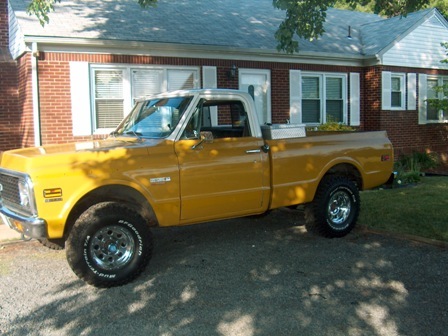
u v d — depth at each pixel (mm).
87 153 4832
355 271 5219
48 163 4621
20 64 10531
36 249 6266
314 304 4371
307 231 6922
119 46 10344
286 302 4426
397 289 4688
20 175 4668
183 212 5328
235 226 7387
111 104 10633
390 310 4219
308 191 6281
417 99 15039
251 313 4199
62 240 5668
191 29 12039
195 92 5508
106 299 4555
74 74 10070
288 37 7941
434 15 15125
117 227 4836
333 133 7184
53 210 4586
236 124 6133
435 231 6512
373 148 7008
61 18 10727
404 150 14812
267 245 6301
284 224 7465
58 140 10031
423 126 15227
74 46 10008
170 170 5176
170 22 12195
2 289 4836
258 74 12406
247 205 5809
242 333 3836
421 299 4438
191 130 5430
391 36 14383
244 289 4758
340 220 6621
